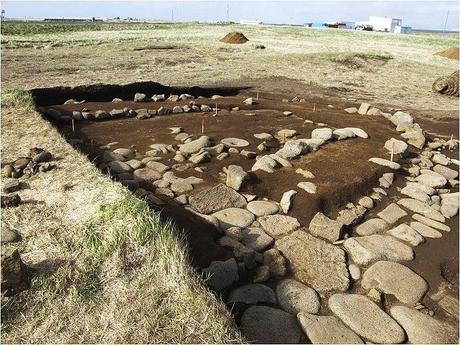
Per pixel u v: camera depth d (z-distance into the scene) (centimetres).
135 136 727
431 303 349
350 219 468
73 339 227
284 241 418
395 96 1314
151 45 2441
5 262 242
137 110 886
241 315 308
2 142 534
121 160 604
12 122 630
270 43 2938
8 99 754
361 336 299
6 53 1850
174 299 258
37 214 338
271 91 1276
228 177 532
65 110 882
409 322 320
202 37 3259
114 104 976
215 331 238
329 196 502
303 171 561
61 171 432
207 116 888
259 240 413
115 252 288
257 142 711
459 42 3941
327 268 379
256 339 283
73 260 280
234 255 370
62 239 301
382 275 375
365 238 437
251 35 3856
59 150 502
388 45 3167
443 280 382
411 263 404
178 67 1653
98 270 276
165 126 795
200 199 482
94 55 1934
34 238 303
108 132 747
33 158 457
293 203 485
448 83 1373
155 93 1150
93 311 246
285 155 605
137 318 243
